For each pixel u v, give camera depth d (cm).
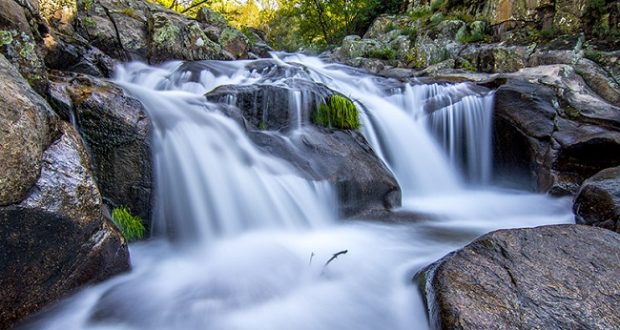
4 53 409
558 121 762
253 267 405
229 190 497
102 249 331
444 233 524
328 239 490
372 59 1499
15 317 280
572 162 706
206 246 455
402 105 927
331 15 2391
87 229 317
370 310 332
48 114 325
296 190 531
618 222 425
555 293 269
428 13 1789
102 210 354
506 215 622
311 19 2456
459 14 1598
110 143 425
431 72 1258
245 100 651
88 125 419
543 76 907
